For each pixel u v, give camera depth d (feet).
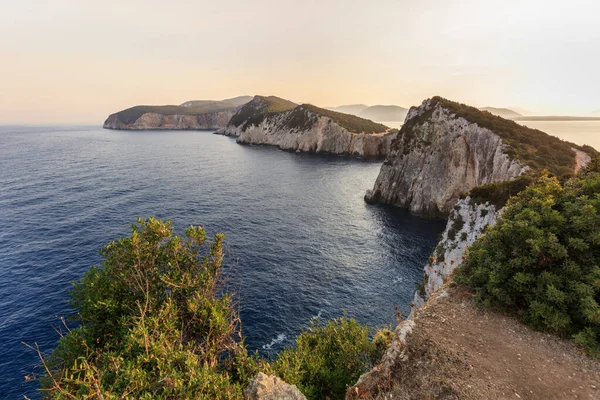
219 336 39.58
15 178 264.52
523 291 36.65
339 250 152.97
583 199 37.37
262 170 343.67
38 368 76.48
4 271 116.06
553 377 28.37
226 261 133.59
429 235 176.04
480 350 31.96
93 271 43.01
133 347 32.65
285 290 115.96
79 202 199.21
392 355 32.60
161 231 46.42
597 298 32.19
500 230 42.14
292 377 40.11
